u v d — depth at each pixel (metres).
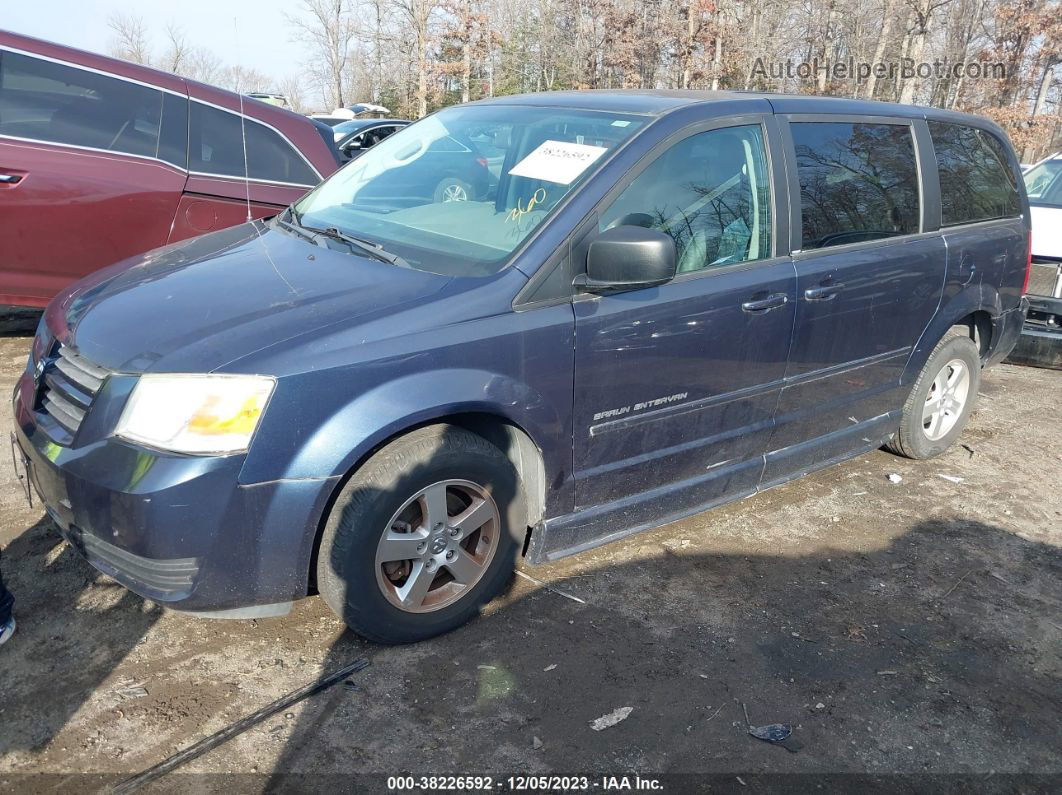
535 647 2.93
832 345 3.79
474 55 42.06
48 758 2.33
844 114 3.90
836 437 4.10
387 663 2.80
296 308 2.64
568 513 3.16
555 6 39.72
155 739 2.42
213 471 2.37
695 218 3.27
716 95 3.62
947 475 4.66
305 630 2.94
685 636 3.05
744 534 3.85
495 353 2.73
